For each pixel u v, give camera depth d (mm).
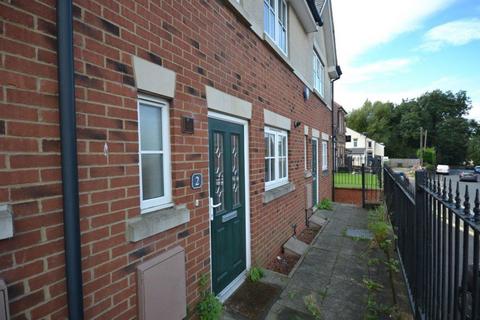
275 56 5172
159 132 2525
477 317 1495
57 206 1590
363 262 4758
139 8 2146
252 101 4184
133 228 2031
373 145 52219
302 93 7145
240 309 3252
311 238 6398
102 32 1855
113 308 1924
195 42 2836
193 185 2801
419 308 2709
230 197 3684
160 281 2246
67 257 1598
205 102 3002
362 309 3369
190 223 2762
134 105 2100
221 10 3354
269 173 5133
